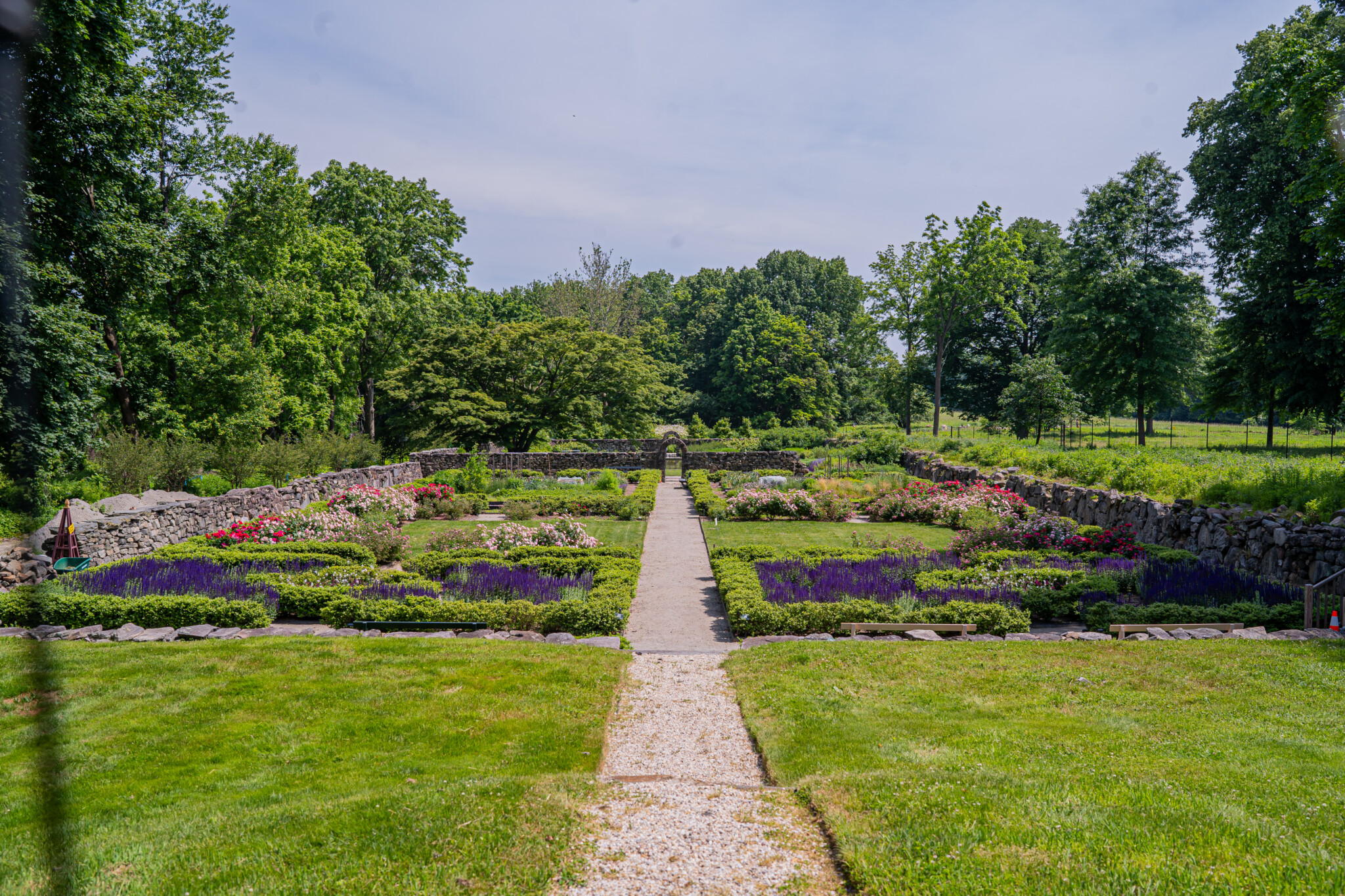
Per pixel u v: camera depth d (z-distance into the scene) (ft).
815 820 16.84
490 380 130.82
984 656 30.19
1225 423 198.18
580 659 30.09
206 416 90.43
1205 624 34.96
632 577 43.98
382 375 144.36
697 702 26.71
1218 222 98.58
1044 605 37.68
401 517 71.36
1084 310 114.52
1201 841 14.55
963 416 189.98
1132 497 57.21
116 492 67.36
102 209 60.18
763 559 49.03
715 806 17.62
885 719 23.49
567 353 130.62
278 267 102.89
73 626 34.83
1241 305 93.40
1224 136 94.68
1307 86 44.52
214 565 44.06
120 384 77.56
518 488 92.58
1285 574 40.88
